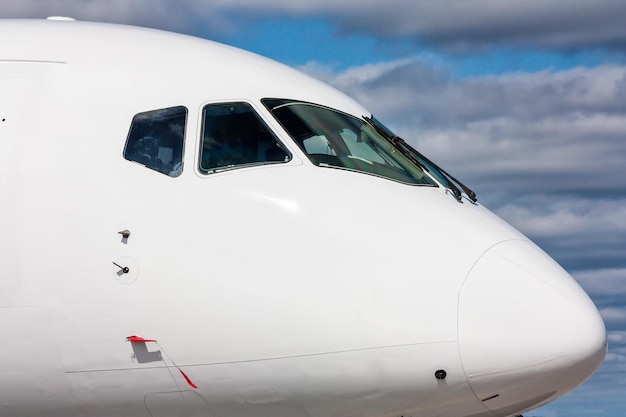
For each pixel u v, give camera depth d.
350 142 11.88
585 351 10.76
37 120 11.39
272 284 10.66
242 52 12.70
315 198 11.05
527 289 10.83
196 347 10.70
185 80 11.70
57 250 10.91
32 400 11.13
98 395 11.01
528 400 10.95
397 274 10.68
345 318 10.57
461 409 10.89
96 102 11.48
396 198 11.27
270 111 11.65
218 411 11.02
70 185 11.08
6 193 11.08
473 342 10.50
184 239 10.80
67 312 10.85
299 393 10.78
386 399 10.76
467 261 10.86
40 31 12.19
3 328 10.93
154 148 11.29
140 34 12.41
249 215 10.89
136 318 10.76
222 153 11.29
